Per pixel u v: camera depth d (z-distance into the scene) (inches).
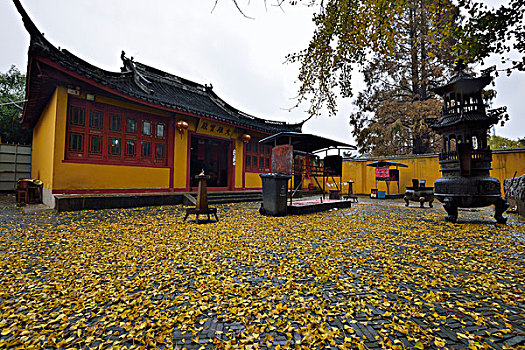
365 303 86.1
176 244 159.8
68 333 70.7
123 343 66.8
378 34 95.8
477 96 223.5
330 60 112.7
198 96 612.1
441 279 107.1
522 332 70.4
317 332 69.9
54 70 271.1
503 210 230.7
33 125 489.7
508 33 85.4
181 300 88.0
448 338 68.2
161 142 403.2
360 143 766.5
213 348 64.5
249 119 668.1
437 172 573.9
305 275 111.0
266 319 76.8
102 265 122.6
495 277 108.9
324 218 270.8
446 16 91.0
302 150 378.9
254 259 131.6
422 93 690.8
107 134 342.3
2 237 171.3
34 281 104.3
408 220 259.6
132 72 424.8
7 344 65.4
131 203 330.6
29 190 346.0
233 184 515.2
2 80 732.7
